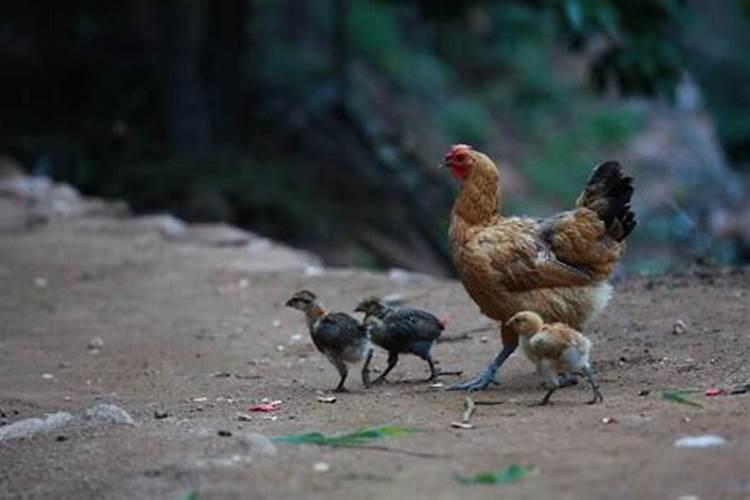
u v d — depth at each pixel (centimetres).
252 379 1773
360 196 4381
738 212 5269
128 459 1295
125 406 1631
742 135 4684
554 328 1432
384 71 5956
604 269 1569
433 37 6431
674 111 6169
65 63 4838
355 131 4834
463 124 5875
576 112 6303
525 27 6494
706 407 1359
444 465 1183
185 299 2366
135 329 2150
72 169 4184
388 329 1652
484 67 6462
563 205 5566
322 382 1720
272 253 2806
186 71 4175
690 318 1883
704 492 1067
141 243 2931
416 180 4706
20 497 1227
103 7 5109
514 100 6309
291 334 2067
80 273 2622
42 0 5050
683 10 3941
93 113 4638
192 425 1444
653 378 1567
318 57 5522
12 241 2970
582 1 3256
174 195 3938
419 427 1361
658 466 1140
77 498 1199
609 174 1560
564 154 5934
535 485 1102
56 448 1378
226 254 2789
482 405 1481
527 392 1556
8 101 4759
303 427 1405
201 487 1160
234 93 4459
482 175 1602
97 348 2023
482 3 4478
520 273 1542
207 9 4438
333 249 3891
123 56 4878
